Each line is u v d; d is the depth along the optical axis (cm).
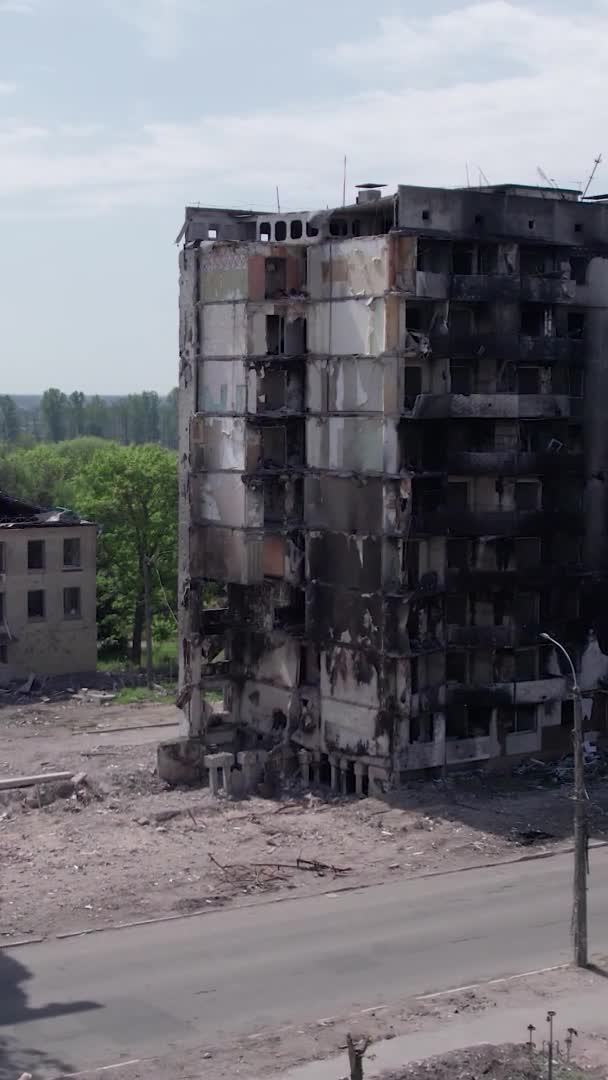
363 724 6869
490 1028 3888
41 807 6525
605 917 4922
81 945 4559
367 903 5044
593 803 6488
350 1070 3170
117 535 11681
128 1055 3694
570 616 7238
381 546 6681
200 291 7212
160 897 5038
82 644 10269
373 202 6762
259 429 7031
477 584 6894
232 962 4409
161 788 6969
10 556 9894
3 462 17338
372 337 6662
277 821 6122
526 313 7112
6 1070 3591
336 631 6975
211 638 7531
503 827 6078
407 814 6231
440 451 6756
